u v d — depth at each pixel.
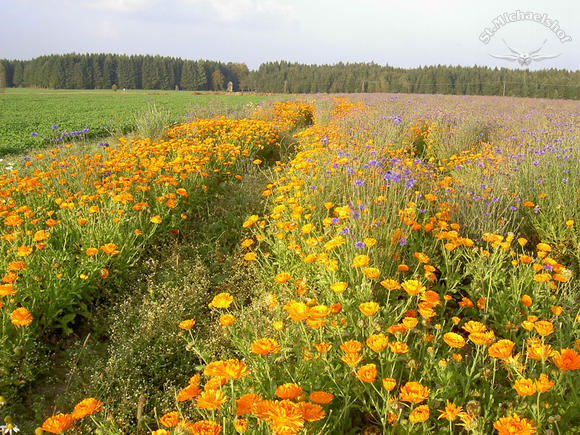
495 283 3.07
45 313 3.22
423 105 14.94
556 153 5.64
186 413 2.43
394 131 7.98
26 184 4.67
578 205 4.39
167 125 9.98
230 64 104.44
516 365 1.85
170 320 3.27
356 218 3.47
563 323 2.65
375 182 4.34
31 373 2.72
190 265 4.25
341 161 5.09
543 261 2.85
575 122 10.49
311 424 1.74
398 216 3.74
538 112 12.97
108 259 3.74
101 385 2.65
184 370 2.93
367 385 2.07
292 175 5.59
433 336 2.24
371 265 3.09
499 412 1.84
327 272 3.12
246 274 4.02
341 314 2.52
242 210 5.71
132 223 4.41
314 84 77.31
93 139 12.21
